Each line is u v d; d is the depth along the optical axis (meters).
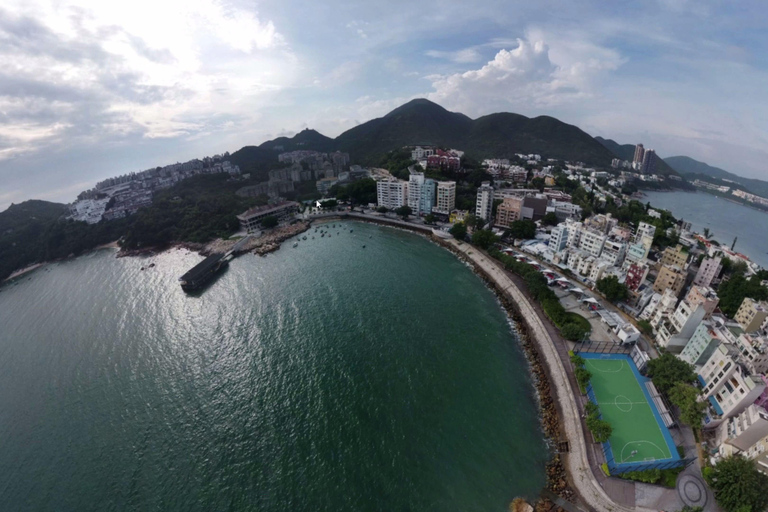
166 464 74.69
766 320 102.88
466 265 174.38
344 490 67.38
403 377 96.19
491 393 91.56
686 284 136.25
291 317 127.12
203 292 155.50
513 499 66.00
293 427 81.38
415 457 73.88
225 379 98.06
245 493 67.56
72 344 121.44
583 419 80.81
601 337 109.69
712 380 79.69
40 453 79.62
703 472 67.31
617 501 64.50
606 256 149.38
